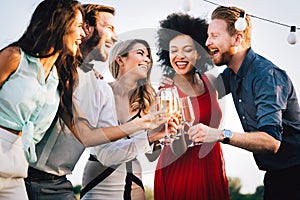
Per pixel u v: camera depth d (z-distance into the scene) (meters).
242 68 4.83
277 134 4.60
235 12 4.75
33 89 3.81
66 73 3.98
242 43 4.81
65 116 4.00
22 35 3.94
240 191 5.71
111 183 4.24
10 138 3.87
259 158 4.98
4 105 3.82
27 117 3.86
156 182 4.71
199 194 4.63
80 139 3.95
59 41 3.93
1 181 3.87
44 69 3.89
